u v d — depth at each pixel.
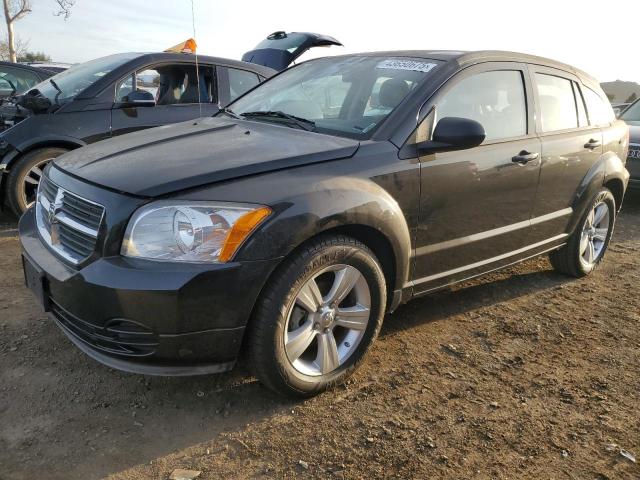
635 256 5.40
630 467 2.42
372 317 2.94
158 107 5.85
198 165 2.58
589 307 4.12
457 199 3.26
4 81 8.37
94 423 2.56
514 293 4.33
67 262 2.54
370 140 2.98
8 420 2.54
